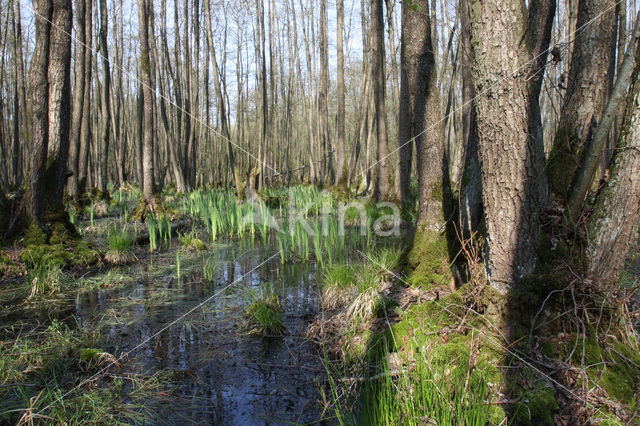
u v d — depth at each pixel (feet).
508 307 9.52
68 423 8.48
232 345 12.27
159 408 9.10
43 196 21.89
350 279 15.79
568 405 7.91
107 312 14.99
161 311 15.15
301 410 9.02
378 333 11.10
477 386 8.06
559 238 9.46
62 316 14.69
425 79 15.24
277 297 15.38
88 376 10.50
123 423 8.52
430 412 7.39
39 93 21.03
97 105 64.03
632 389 8.34
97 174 59.72
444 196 15.02
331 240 23.50
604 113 8.80
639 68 8.46
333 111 111.65
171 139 61.57
